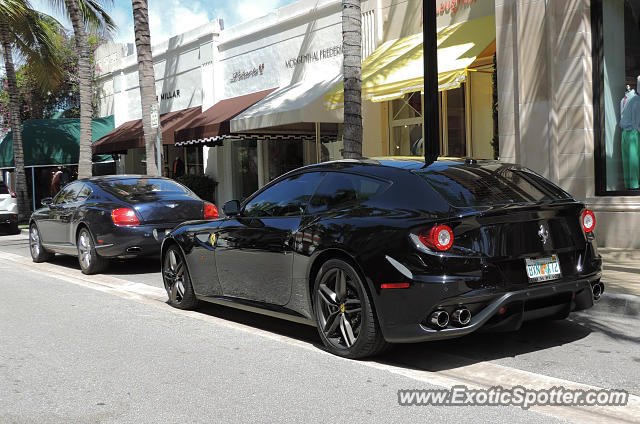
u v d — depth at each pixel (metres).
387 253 4.66
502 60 10.88
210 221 6.88
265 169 19.70
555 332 5.85
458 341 5.63
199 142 18.69
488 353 5.27
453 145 14.02
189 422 3.87
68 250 10.98
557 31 10.20
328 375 4.73
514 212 4.71
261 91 19.12
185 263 7.23
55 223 11.30
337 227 5.09
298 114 14.33
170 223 10.00
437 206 4.68
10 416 4.06
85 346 5.77
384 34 15.35
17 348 5.76
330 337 5.29
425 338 4.54
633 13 10.05
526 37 10.52
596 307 6.47
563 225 5.00
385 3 15.26
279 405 4.12
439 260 4.48
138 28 15.38
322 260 5.30
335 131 17.17
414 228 4.60
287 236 5.59
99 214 9.99
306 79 17.39
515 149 10.87
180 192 10.70
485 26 12.48
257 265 5.95
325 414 3.94
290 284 5.59
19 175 23.58
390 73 12.70
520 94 10.64
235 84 20.44
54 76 23.88
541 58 10.41
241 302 6.28
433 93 7.73
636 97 10.05
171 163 24.09
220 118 17.84
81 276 10.28
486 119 13.21
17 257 13.41
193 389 4.49
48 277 10.27
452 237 4.51
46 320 6.93
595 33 9.91
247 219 6.19
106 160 25.83
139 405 4.20
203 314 7.12
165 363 5.16
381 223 4.80
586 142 9.99
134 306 7.63
